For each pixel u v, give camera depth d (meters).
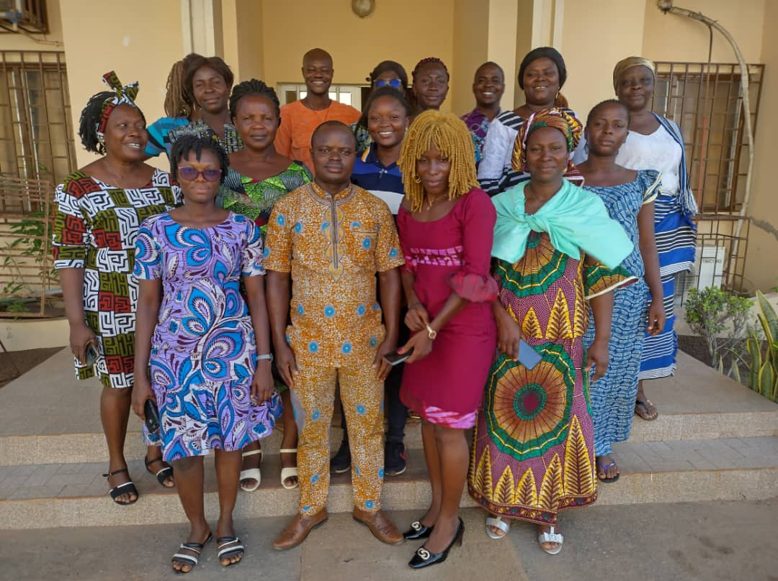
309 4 6.26
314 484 2.48
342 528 2.62
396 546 2.51
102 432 2.89
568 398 2.36
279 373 2.49
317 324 2.24
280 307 2.30
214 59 2.84
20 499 2.62
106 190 2.32
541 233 2.27
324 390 2.35
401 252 2.29
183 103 2.98
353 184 2.35
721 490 2.90
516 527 2.66
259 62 5.89
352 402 2.38
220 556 2.39
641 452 3.06
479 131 3.29
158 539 2.57
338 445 3.01
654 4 5.83
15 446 2.88
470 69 5.55
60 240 2.26
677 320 5.47
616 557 2.49
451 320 2.17
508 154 2.74
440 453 2.32
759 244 6.00
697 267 5.98
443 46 6.47
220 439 2.25
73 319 2.29
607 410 2.69
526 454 2.40
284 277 2.30
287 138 3.59
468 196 2.07
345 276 2.21
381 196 2.54
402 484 2.75
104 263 2.31
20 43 5.44
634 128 2.91
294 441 2.71
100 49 4.37
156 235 2.12
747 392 3.46
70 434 2.88
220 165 2.17
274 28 6.27
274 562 2.42
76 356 2.32
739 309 4.22
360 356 2.29
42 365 3.79
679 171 2.92
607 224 2.17
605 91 4.77
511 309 2.31
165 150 2.84
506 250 2.24
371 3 6.29
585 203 2.20
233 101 2.63
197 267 2.14
